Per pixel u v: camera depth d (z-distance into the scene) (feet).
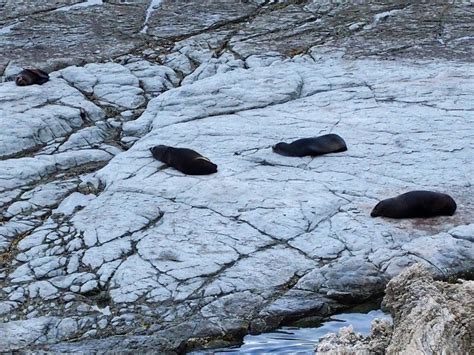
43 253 118.32
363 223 121.08
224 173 137.39
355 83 175.32
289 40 209.46
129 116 170.60
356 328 103.35
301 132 152.97
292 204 126.00
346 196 128.57
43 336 102.17
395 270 111.04
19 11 238.27
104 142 160.25
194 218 123.65
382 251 114.62
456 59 190.29
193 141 150.82
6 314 106.42
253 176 136.05
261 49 202.80
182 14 234.17
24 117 162.20
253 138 150.92
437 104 162.81
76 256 116.78
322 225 120.98
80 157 150.82
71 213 129.39
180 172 138.41
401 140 147.54
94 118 168.66
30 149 155.22
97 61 198.49
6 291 110.63
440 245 115.14
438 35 208.85
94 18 231.71
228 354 98.89
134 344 99.66
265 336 102.22
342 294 108.17
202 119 161.99
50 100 171.94
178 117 163.43
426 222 121.70
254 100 168.25
